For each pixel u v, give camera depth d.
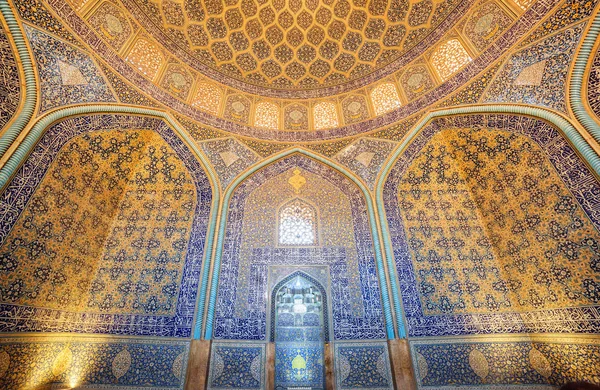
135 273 5.50
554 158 4.72
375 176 6.36
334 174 6.62
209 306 5.25
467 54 5.70
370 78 6.80
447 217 6.01
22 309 4.29
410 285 5.47
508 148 5.38
